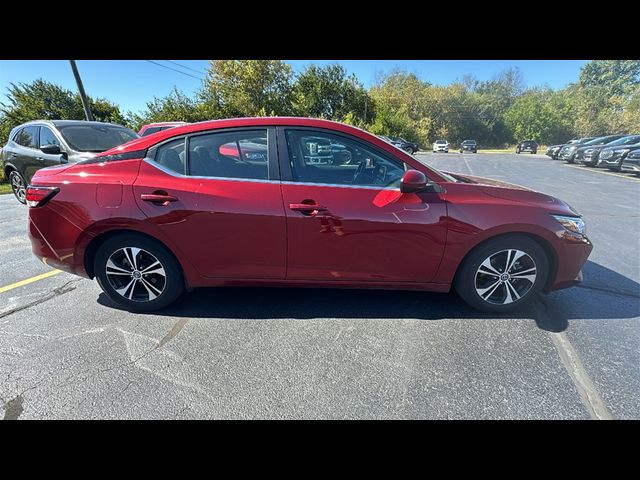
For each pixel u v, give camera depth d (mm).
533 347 2305
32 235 2645
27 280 3377
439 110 52219
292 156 2473
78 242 2564
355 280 2580
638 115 35406
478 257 2553
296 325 2572
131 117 23422
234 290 3131
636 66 48688
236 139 2473
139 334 2451
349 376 2037
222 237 2469
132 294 2729
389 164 2500
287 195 2406
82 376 2025
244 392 1919
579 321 2625
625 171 12883
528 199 2559
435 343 2350
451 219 2441
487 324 2584
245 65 26188
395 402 1848
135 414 1780
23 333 2449
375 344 2342
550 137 48281
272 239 2461
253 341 2373
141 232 2529
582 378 2012
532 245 2545
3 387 1937
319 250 2480
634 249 4293
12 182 6965
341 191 2420
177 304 2883
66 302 2924
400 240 2465
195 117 24578
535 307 2832
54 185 2531
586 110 44188
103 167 2549
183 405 1831
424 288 2639
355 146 2494
